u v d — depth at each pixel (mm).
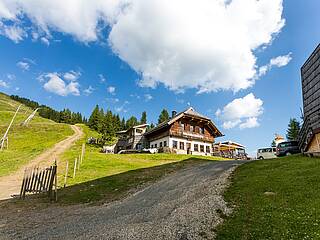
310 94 28234
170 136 69438
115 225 13109
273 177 20016
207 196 17359
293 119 101000
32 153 56062
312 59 27859
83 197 21422
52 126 127188
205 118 73438
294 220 11922
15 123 128000
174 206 16203
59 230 12945
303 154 28719
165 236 11312
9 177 34281
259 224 11938
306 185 16641
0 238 12234
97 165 38562
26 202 20812
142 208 16594
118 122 158875
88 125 155125
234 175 23453
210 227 12156
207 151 74188
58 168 37625
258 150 53156
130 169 35844
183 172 29344
